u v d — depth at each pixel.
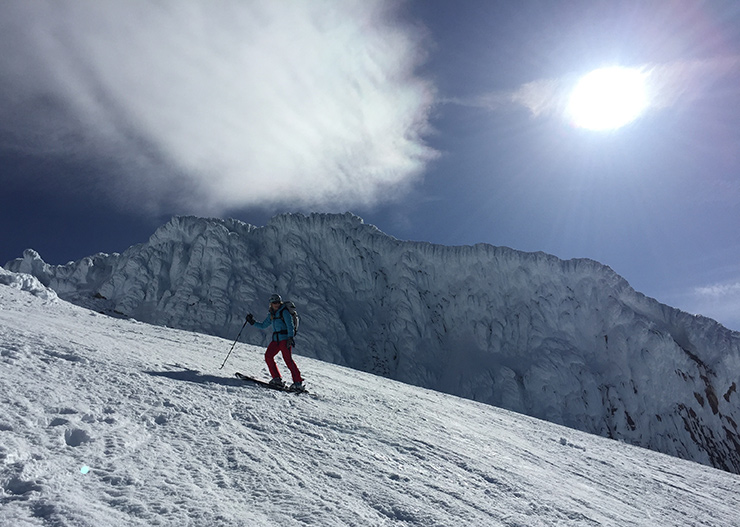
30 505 1.99
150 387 4.51
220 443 3.50
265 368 9.61
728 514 7.53
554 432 13.62
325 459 3.85
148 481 2.52
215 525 2.20
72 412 3.20
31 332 5.97
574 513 4.55
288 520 2.48
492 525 3.39
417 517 3.11
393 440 5.32
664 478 9.78
